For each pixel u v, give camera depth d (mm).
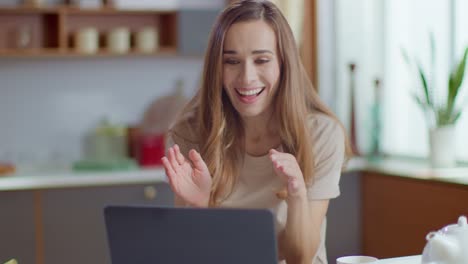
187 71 4781
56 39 4504
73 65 4617
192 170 1856
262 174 2051
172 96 4727
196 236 1448
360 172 4176
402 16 4219
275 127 2047
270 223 1394
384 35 4398
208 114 2057
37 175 4039
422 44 4023
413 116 4156
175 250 1471
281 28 1960
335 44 4617
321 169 2076
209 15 4555
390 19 4336
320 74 4590
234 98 1978
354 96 4387
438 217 3422
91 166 4230
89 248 3986
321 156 2080
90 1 4590
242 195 2070
